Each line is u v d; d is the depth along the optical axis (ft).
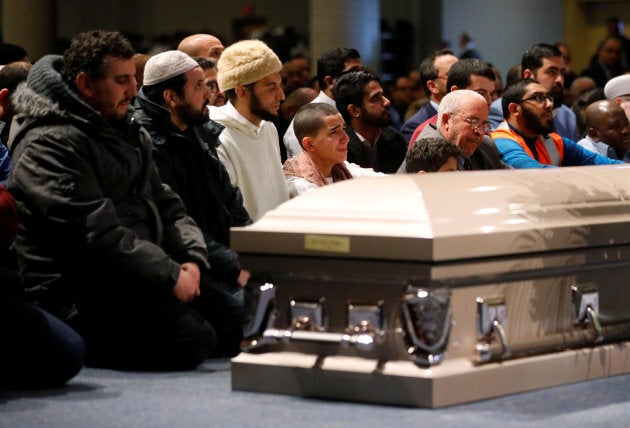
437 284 11.10
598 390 12.09
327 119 16.65
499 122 21.76
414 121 21.48
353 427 10.65
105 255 13.48
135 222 14.26
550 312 12.13
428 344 11.12
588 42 51.78
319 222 11.57
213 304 14.94
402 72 52.19
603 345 12.71
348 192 11.77
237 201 15.96
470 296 11.41
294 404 11.53
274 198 16.70
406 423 10.75
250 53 16.49
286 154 20.59
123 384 13.01
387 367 11.33
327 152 16.71
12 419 11.38
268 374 11.98
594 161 19.76
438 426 10.64
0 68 17.58
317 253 11.46
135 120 14.40
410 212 11.26
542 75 22.88
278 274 11.76
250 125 16.60
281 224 11.73
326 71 21.66
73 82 13.87
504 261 11.56
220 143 16.37
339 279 11.46
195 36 20.59
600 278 12.59
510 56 45.57
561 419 10.96
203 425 10.95
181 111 15.42
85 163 13.62
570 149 19.72
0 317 12.71
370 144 19.71
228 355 15.11
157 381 13.17
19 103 13.82
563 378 12.26
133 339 13.97
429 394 11.18
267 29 55.36
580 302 12.31
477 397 11.51
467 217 11.41
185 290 13.79
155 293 13.89
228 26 59.11
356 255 11.28
